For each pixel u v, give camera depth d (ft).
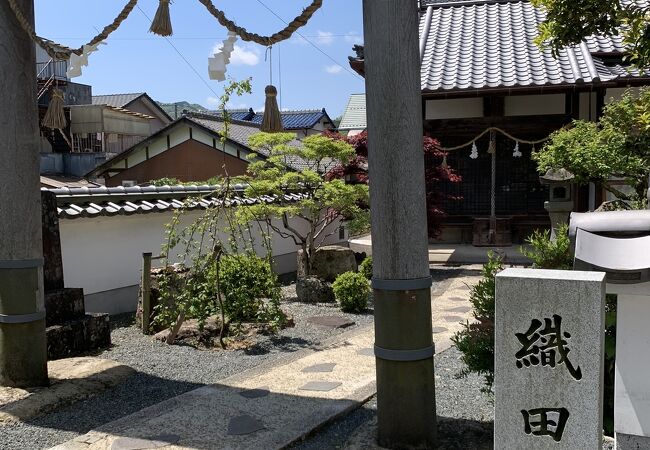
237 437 14.28
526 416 9.96
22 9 17.61
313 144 33.88
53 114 20.04
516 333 9.93
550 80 42.50
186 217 33.86
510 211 50.26
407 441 13.19
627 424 12.60
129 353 22.44
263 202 32.68
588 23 16.57
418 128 12.91
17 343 17.69
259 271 25.00
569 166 25.90
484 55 48.34
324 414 15.64
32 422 15.79
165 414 15.83
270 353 22.25
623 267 10.34
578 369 9.59
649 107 19.92
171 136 59.36
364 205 37.14
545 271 10.30
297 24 14.83
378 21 12.65
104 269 29.48
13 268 17.58
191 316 24.27
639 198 23.13
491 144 46.42
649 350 12.30
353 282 29.43
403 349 13.03
